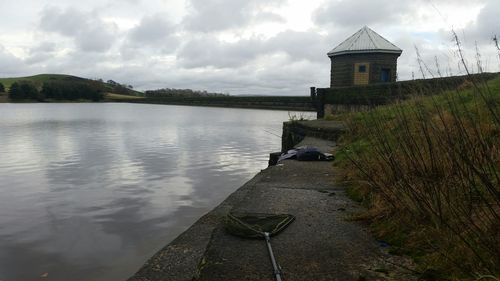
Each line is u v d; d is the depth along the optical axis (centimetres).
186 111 8731
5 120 5031
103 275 574
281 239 397
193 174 1419
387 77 3123
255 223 434
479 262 283
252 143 2570
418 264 325
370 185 495
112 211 916
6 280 558
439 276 293
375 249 369
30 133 3191
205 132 3394
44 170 1490
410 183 399
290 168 793
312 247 376
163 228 789
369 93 1917
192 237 410
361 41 3175
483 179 301
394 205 400
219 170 1516
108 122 4741
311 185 637
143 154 1969
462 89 695
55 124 4331
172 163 1677
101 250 670
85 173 1426
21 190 1145
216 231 422
